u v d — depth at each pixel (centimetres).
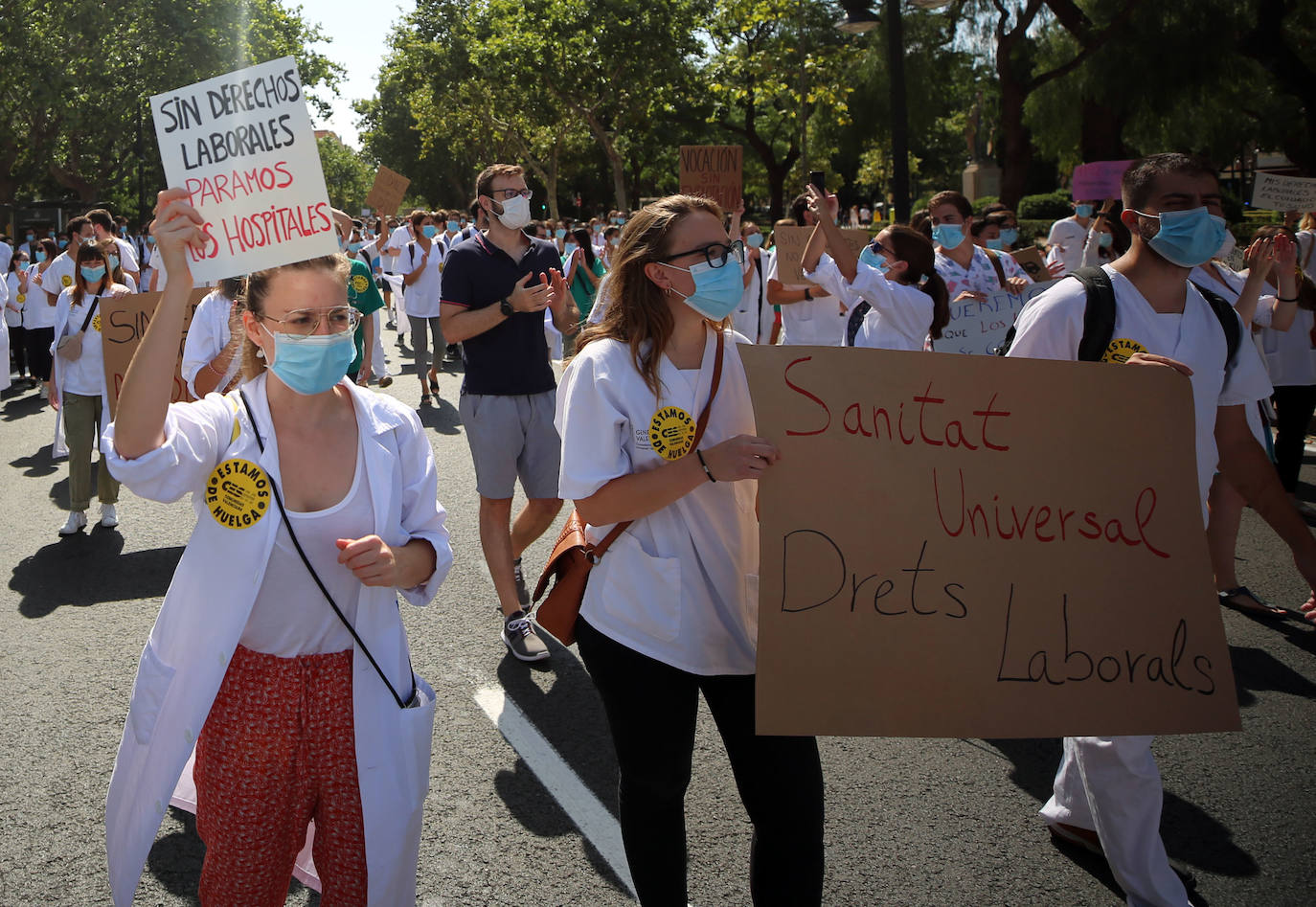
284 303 215
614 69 3747
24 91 3600
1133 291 291
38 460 933
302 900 303
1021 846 334
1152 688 242
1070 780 326
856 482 231
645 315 243
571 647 492
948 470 235
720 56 3194
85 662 475
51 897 304
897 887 312
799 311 752
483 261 494
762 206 5903
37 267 1420
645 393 242
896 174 1075
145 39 3866
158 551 653
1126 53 2081
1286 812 354
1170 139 2477
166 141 216
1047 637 237
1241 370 298
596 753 391
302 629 228
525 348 496
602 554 251
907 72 2641
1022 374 240
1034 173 4331
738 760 249
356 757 227
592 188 6650
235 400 226
